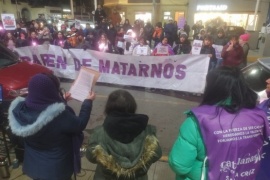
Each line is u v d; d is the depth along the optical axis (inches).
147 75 277.6
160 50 293.9
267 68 134.3
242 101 55.6
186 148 56.6
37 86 67.9
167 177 125.7
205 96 59.1
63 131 72.2
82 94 91.0
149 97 257.4
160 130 183.5
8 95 163.8
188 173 59.8
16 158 129.6
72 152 80.4
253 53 490.6
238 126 54.2
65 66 310.7
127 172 64.9
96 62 295.9
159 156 70.3
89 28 478.9
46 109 67.8
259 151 57.4
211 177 54.8
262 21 766.5
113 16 692.7
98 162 65.6
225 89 55.6
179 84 267.0
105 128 65.7
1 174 120.2
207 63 250.2
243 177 56.0
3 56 195.8
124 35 449.1
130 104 67.8
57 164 75.6
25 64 195.8
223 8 808.3
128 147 65.4
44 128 68.9
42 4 1541.6
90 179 122.6
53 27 630.5
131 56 276.1
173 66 263.4
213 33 443.8
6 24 398.0
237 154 54.1
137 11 997.2
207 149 54.1
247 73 147.3
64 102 79.7
